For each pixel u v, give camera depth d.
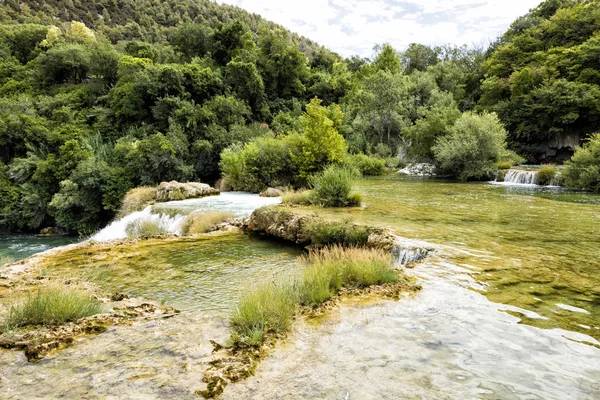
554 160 33.78
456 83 54.97
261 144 24.73
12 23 74.50
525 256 6.27
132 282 6.82
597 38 34.41
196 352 3.25
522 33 48.22
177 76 37.62
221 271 7.47
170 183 21.36
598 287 4.73
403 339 3.45
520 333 3.50
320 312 4.19
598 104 29.58
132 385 2.67
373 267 5.52
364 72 60.56
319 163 21.91
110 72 46.28
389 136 41.16
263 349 3.29
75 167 27.12
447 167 26.70
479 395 2.50
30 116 31.91
